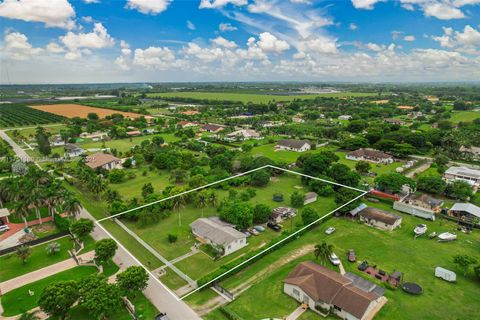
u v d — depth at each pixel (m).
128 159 116.62
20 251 55.22
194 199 79.44
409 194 89.50
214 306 45.41
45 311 40.84
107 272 53.06
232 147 149.12
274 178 104.12
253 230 67.19
